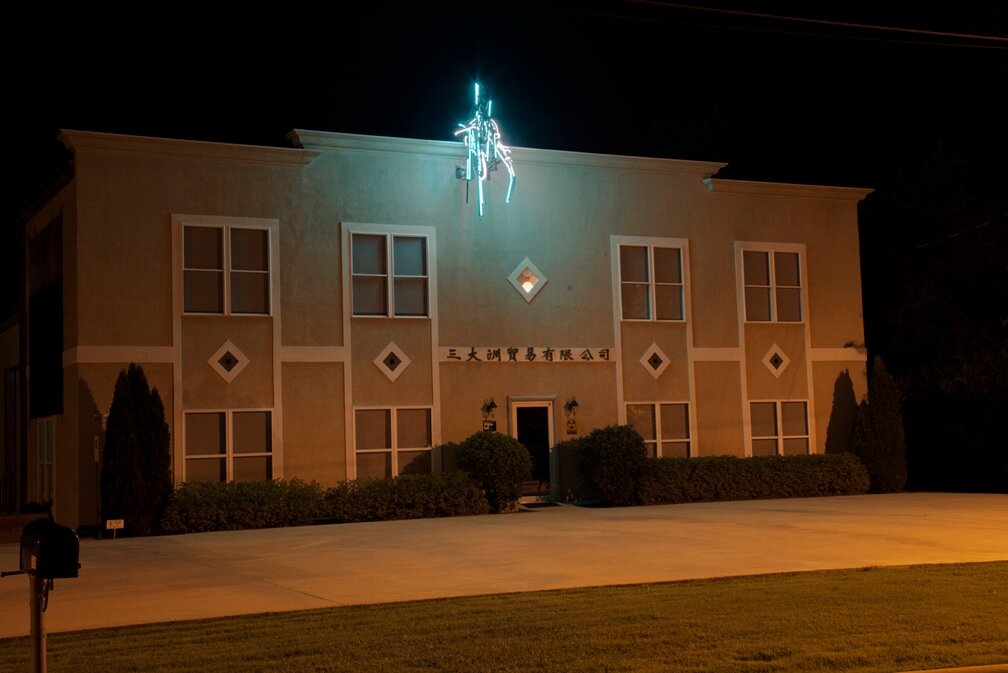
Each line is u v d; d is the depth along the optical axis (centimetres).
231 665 831
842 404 2770
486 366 2408
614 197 2572
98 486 2064
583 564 1401
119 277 2123
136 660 855
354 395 2286
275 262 2245
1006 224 3034
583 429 2484
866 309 3266
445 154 2412
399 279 2359
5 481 2772
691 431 2588
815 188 2777
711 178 2667
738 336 2664
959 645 856
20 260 2619
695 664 804
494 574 1327
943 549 1507
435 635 927
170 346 2147
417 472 2325
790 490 2564
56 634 980
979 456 2894
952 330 3025
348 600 1145
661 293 2603
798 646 856
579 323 2505
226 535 1928
